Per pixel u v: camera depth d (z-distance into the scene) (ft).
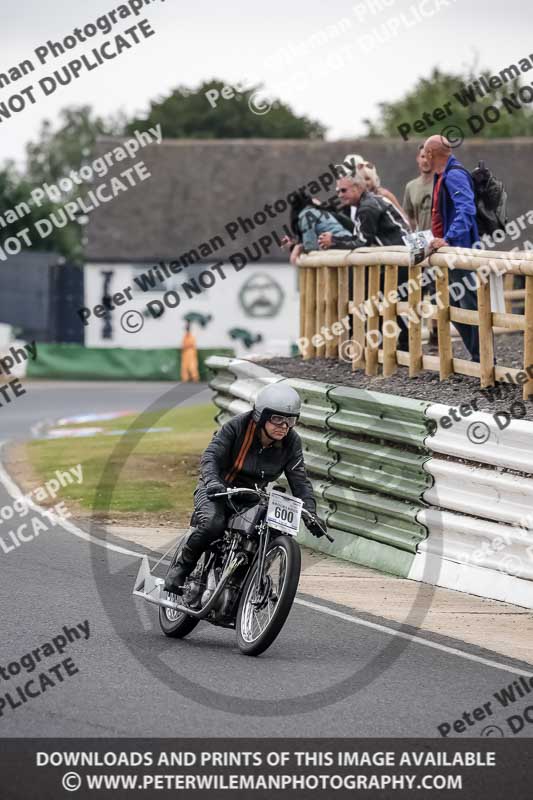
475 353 123.85
